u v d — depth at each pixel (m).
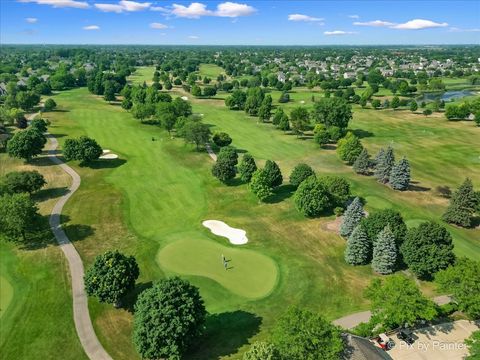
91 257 57.75
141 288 50.56
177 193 81.06
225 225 67.75
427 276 52.50
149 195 79.88
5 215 58.06
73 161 97.56
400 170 81.00
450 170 95.00
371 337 40.84
